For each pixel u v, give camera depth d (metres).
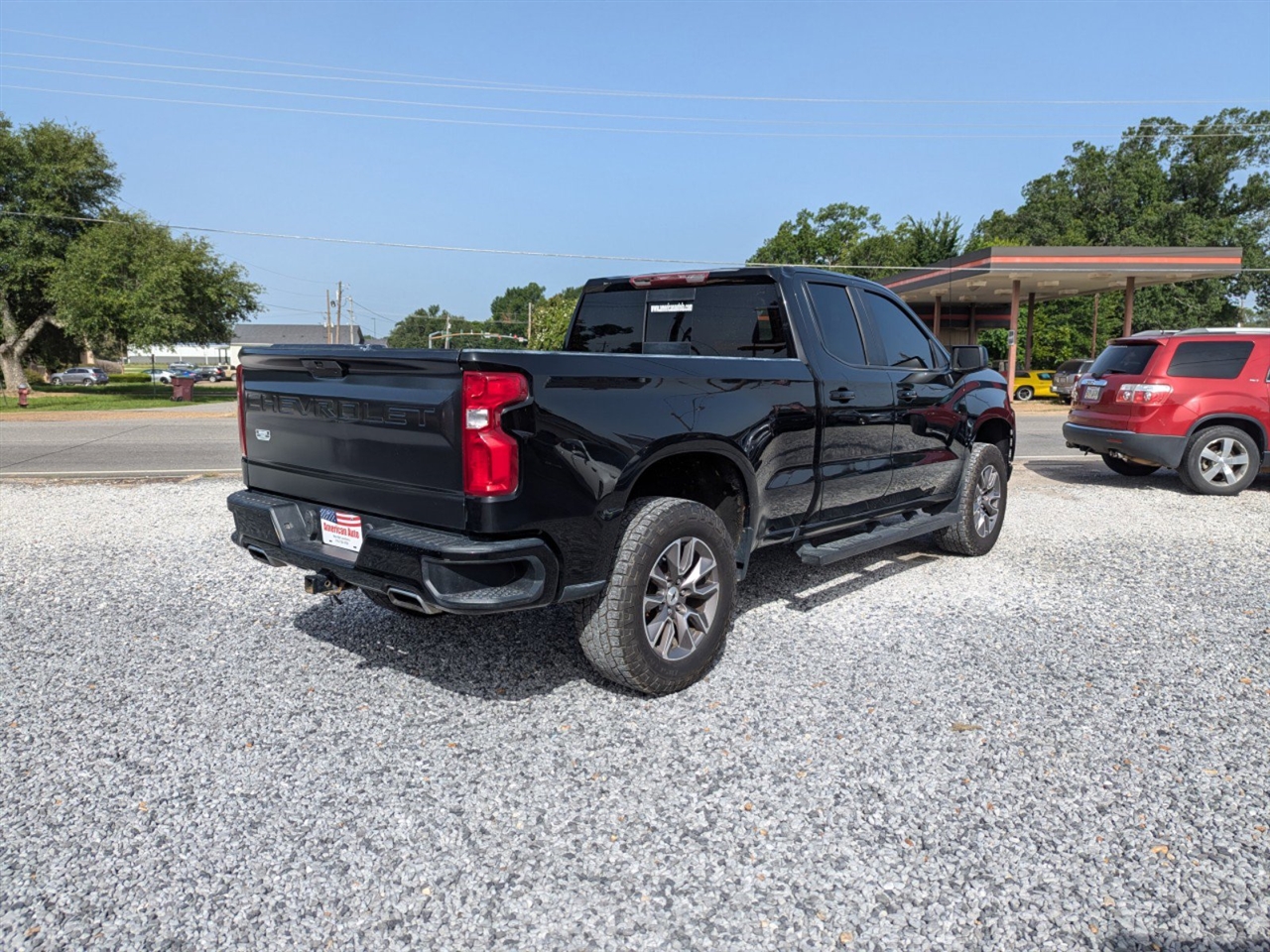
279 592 5.26
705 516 3.79
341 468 3.61
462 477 3.10
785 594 5.29
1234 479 8.96
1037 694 3.76
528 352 3.17
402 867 2.54
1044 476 10.64
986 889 2.44
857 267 51.94
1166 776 3.06
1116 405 9.40
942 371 5.72
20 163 38.56
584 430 3.30
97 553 6.21
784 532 4.49
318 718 3.52
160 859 2.57
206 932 2.25
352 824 2.76
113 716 3.53
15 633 4.52
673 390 3.68
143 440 14.73
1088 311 52.22
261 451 4.09
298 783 3.00
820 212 62.66
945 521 5.66
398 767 3.12
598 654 3.55
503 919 2.31
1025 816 2.80
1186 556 6.27
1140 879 2.48
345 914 2.33
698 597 3.85
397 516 3.40
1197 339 8.96
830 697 3.73
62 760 3.16
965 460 6.02
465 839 2.68
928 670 4.04
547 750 3.25
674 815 2.81
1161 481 10.18
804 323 4.57
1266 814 2.82
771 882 2.47
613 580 3.48
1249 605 5.08
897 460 5.27
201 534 6.86
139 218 38.47
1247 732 3.41
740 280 4.70
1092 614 4.90
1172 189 65.38
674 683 3.71
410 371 3.26
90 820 2.77
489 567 3.11
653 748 3.27
